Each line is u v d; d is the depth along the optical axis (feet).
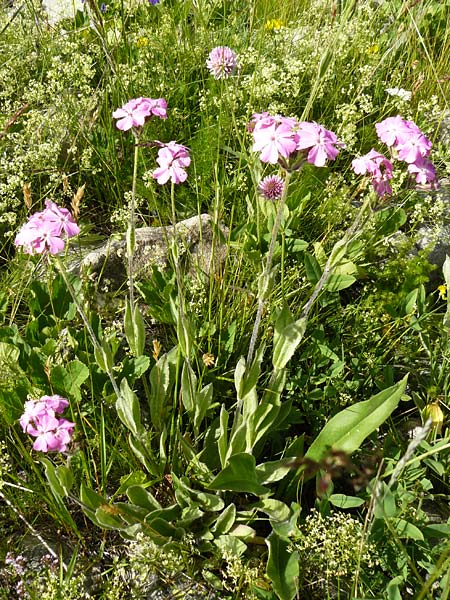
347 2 2.05
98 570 1.08
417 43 2.26
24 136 1.65
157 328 1.42
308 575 1.05
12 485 1.06
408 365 1.38
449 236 1.68
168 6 2.31
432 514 1.14
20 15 2.19
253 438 1.08
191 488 1.13
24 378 1.15
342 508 1.15
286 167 0.87
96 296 1.40
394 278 1.44
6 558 1.07
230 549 1.06
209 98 1.89
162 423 1.18
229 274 1.45
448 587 0.86
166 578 1.06
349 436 1.06
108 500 1.12
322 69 1.31
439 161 1.86
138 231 1.52
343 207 1.55
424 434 0.71
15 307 1.34
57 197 1.67
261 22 2.29
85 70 1.79
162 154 0.97
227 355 1.29
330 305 1.42
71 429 0.92
